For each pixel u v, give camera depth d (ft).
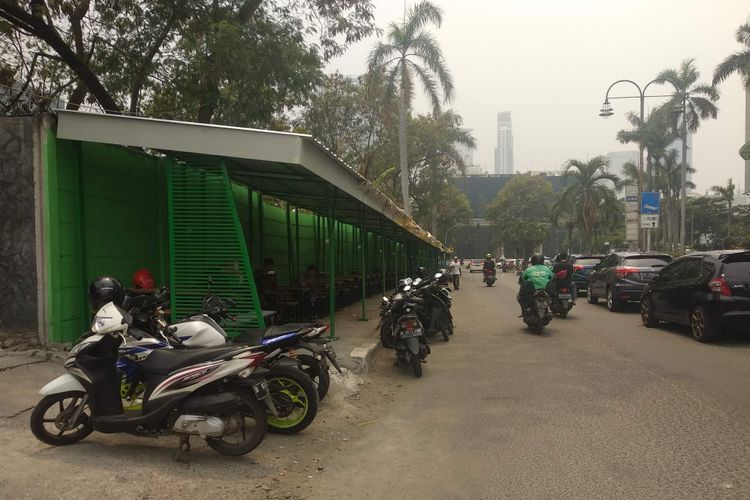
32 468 14.53
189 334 17.51
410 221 55.31
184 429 15.21
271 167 29.40
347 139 105.09
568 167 178.91
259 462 16.21
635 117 140.15
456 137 137.69
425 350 28.91
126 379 16.60
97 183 26.86
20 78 41.63
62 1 40.60
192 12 41.70
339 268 72.43
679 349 33.01
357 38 49.39
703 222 274.36
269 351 18.51
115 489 13.58
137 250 30.07
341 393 23.84
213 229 26.89
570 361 30.45
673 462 15.85
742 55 94.07
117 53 45.52
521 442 17.89
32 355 22.97
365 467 16.20
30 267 24.25
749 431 18.30
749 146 85.87
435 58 98.02
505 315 53.78
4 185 24.31
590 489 14.25
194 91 44.39
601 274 59.21
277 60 45.11
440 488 14.62
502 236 288.71
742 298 33.27
